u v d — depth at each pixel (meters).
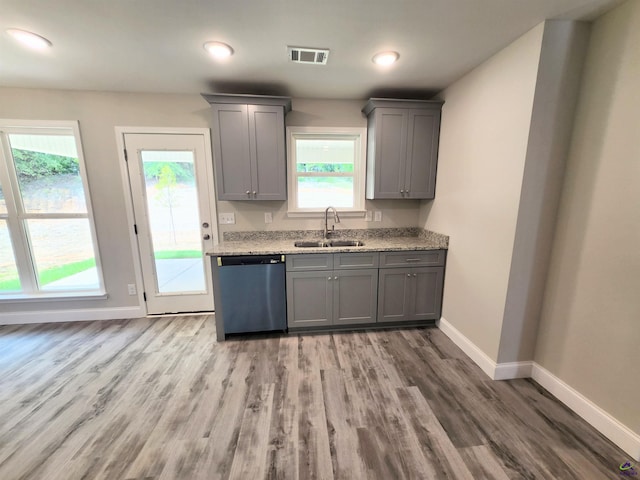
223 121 2.39
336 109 2.78
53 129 2.53
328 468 1.28
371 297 2.53
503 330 1.85
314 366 2.06
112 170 2.63
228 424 1.54
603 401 1.48
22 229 2.66
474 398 1.73
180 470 1.28
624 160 1.35
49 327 2.68
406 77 2.24
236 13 1.45
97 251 2.75
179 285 2.92
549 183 1.68
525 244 1.75
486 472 1.26
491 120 1.91
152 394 1.78
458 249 2.33
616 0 1.33
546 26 1.51
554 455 1.35
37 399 1.74
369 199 2.91
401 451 1.37
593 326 1.52
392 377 1.93
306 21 1.52
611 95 1.41
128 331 2.60
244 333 2.55
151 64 2.00
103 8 1.39
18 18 1.46
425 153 2.63
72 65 2.01
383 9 1.42
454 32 1.62
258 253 2.34
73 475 1.26
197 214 2.81
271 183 2.53
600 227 1.47
